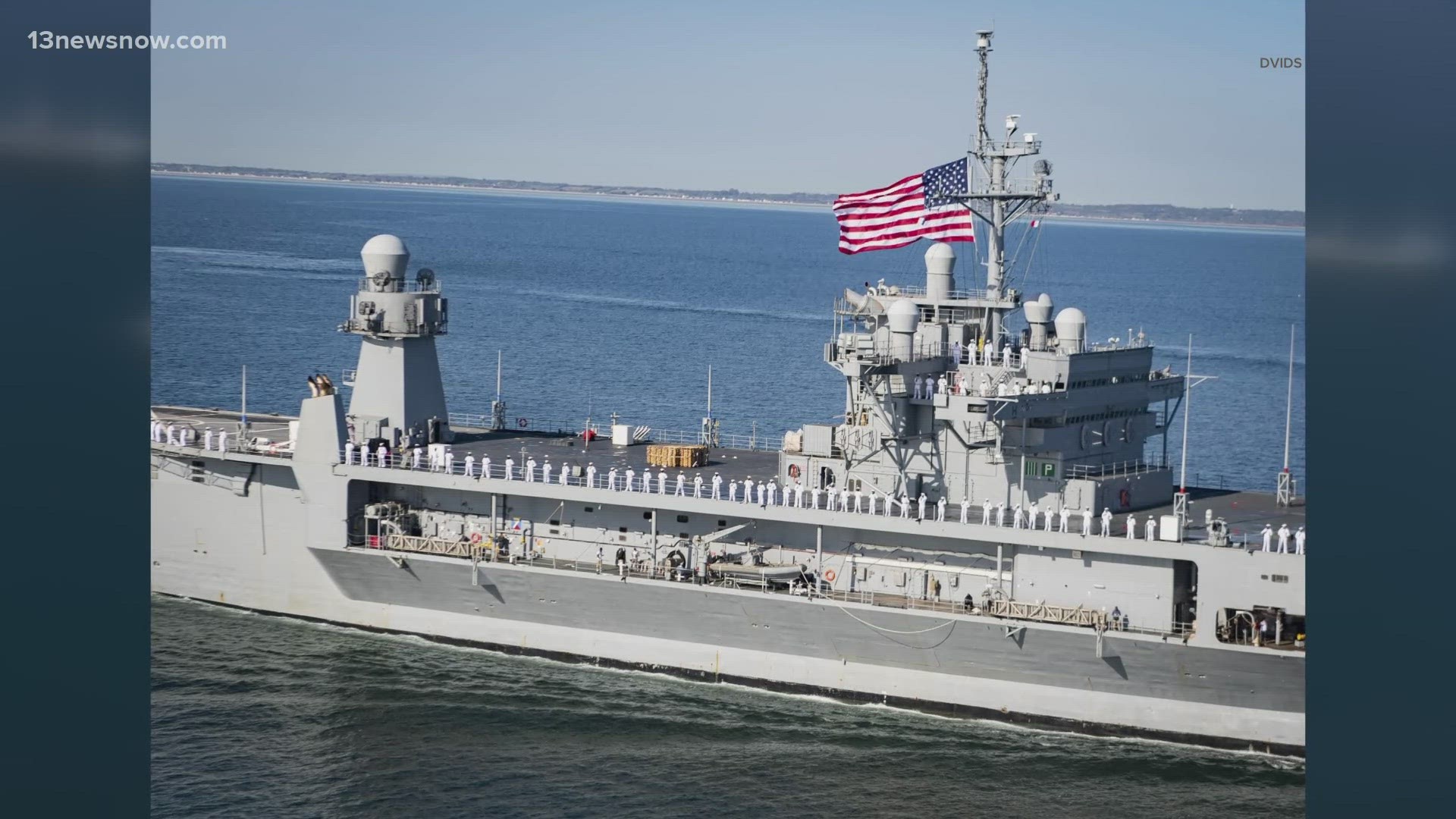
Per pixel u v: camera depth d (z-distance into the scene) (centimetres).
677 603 8050
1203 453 15662
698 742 7475
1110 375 8381
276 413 15912
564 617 8369
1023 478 7919
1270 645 7112
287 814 6738
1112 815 6850
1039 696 7631
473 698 7931
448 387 18050
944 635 7612
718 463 9081
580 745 7431
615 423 9588
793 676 8025
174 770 7112
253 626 8900
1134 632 7294
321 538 8762
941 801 6956
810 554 8025
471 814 6762
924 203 8688
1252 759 7319
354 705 7825
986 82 8481
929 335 8419
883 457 8212
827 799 6956
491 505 8556
